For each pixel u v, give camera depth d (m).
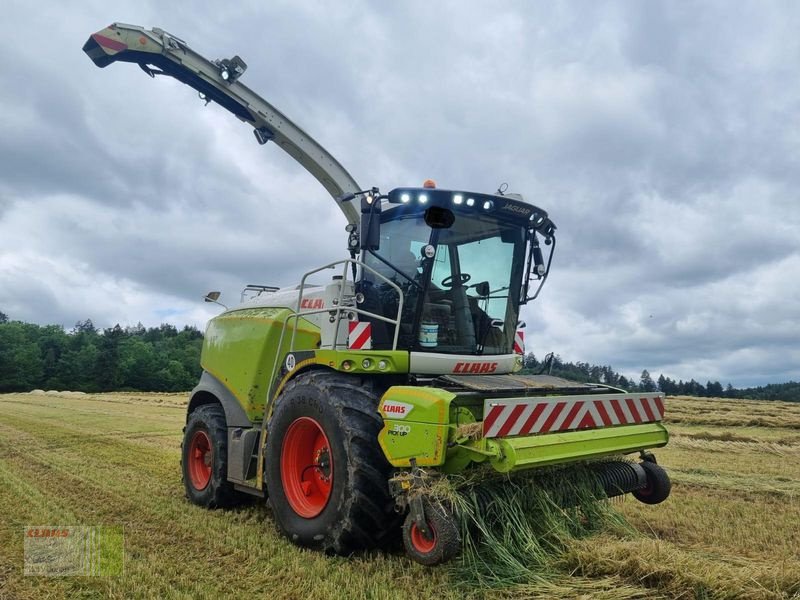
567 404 4.12
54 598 3.51
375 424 4.16
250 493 5.45
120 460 8.72
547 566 3.65
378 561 3.97
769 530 5.00
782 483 7.35
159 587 3.62
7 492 6.35
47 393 39.47
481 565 3.60
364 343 4.80
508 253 5.44
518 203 5.15
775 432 14.46
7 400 27.75
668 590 3.25
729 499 6.35
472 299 5.19
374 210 4.70
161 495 6.38
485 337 5.27
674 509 5.75
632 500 6.12
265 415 5.41
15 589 3.63
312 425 4.60
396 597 3.34
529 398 3.85
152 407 22.75
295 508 4.55
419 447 3.74
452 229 5.03
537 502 4.11
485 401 3.60
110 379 65.69
